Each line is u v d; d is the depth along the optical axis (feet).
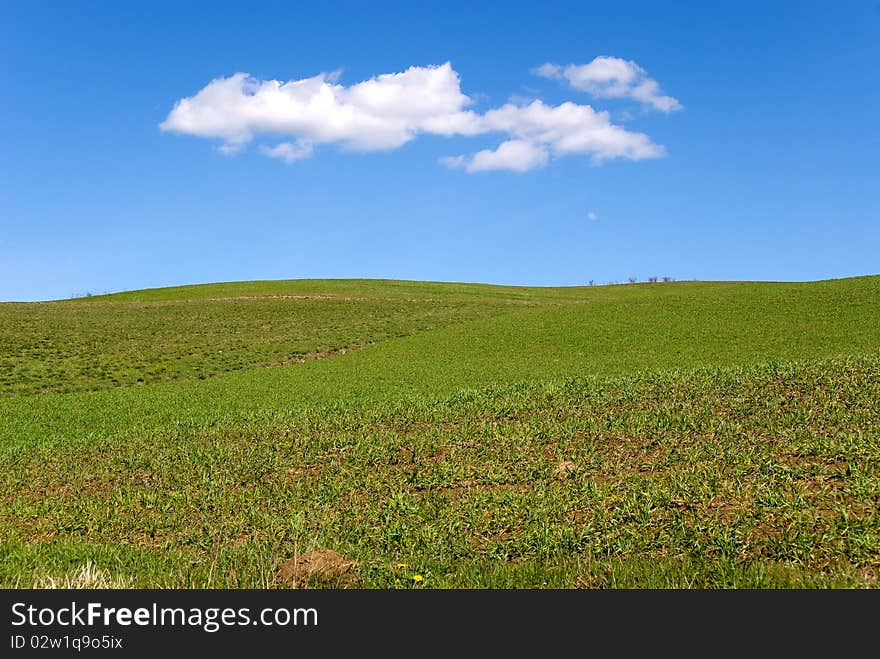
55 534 40.34
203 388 117.80
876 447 38.99
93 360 149.07
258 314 218.18
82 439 73.97
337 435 58.85
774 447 42.24
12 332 178.91
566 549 30.19
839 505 31.17
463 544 31.94
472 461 46.96
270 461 52.54
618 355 133.08
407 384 110.11
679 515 31.91
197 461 55.36
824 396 55.06
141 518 41.68
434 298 258.37
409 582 27.84
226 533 37.19
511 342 156.66
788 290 202.69
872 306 160.97
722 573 25.63
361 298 256.52
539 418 58.34
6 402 109.91
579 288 331.98
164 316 214.90
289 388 112.27
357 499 41.83
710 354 126.62
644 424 51.75
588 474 41.93
